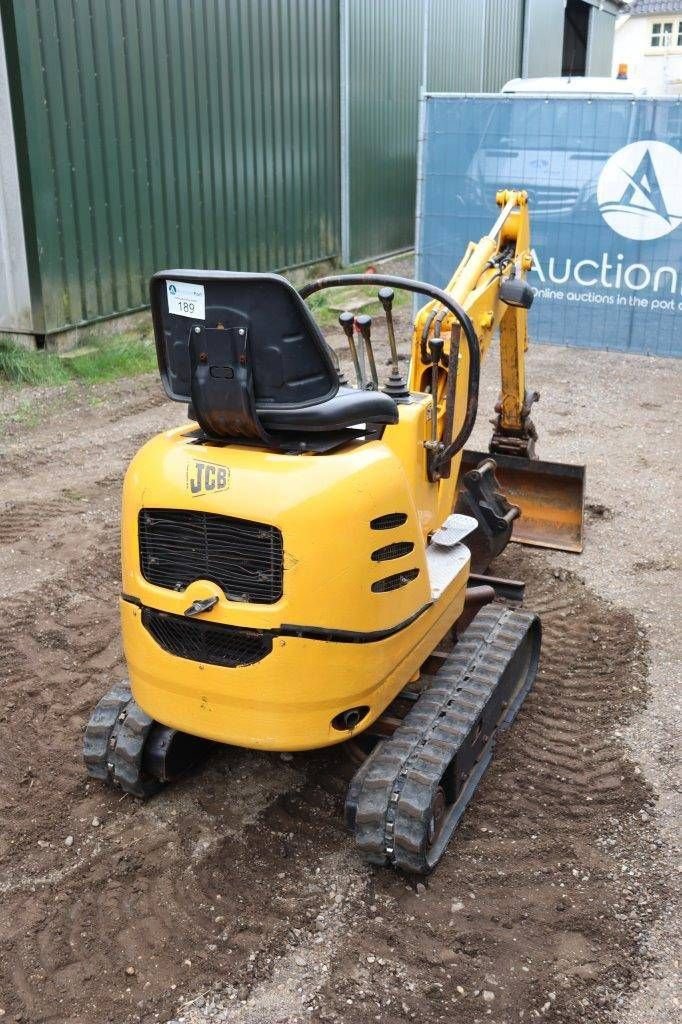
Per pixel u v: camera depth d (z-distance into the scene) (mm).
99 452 8320
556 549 6438
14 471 7871
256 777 4277
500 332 5754
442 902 3578
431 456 4121
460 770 3826
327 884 3670
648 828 3980
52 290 9906
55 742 4539
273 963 3330
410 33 16359
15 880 3711
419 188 11219
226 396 3264
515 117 10594
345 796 4152
